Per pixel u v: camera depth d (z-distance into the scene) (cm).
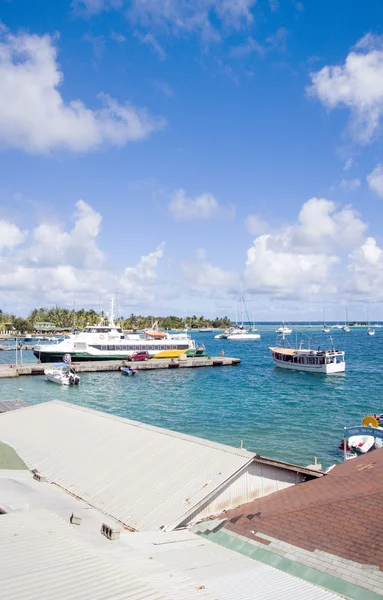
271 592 1372
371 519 1692
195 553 1648
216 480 2116
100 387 8194
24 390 7869
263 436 4800
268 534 1758
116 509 2033
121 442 2689
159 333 12519
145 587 1141
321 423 5366
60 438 2894
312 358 9712
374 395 7181
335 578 1445
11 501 2008
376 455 2609
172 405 6550
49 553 1290
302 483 2319
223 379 9094
